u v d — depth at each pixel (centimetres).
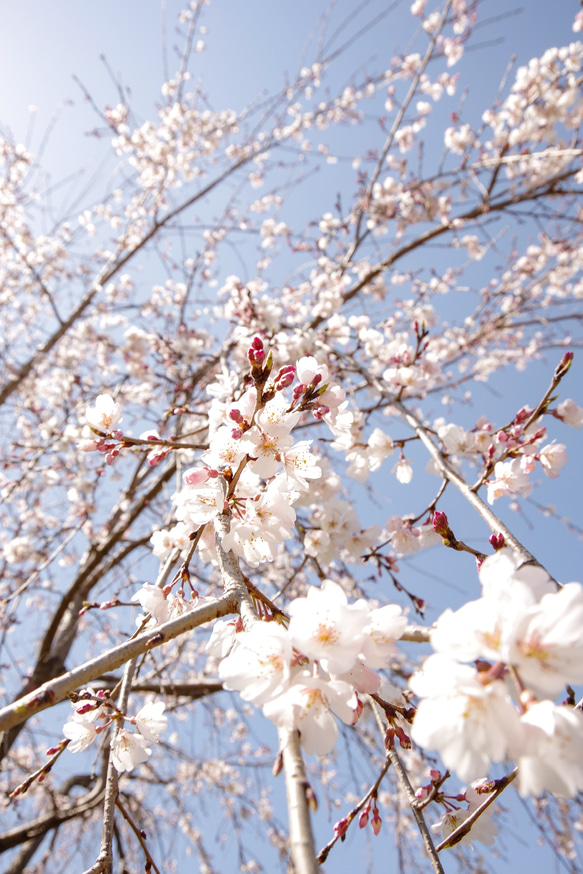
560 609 100
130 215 841
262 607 180
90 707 183
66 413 617
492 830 182
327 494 340
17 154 754
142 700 699
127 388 652
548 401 235
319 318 492
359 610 124
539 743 94
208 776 738
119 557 591
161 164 770
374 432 325
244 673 125
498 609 101
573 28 602
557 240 705
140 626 194
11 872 564
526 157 513
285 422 181
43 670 538
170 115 767
